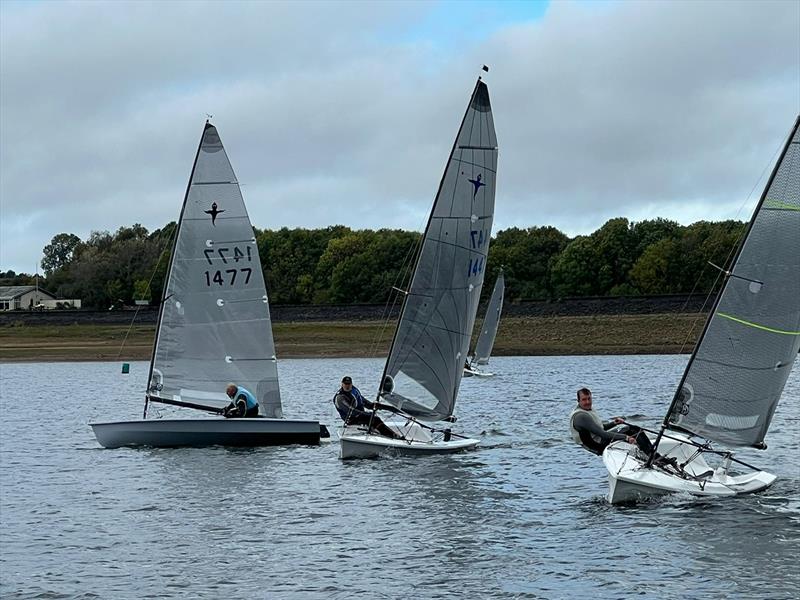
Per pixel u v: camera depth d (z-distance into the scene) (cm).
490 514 2105
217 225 3138
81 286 14588
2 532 2039
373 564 1747
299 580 1664
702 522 1967
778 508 2072
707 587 1588
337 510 2162
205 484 2477
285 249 14012
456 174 2762
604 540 1866
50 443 3444
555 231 13438
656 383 6019
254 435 3047
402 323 2766
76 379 7350
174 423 3059
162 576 1702
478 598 1559
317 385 6091
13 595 1614
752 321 2134
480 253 2822
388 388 2789
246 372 3156
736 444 2194
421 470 2627
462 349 2834
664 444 2312
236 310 3147
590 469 2641
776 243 2119
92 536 1989
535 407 4516
